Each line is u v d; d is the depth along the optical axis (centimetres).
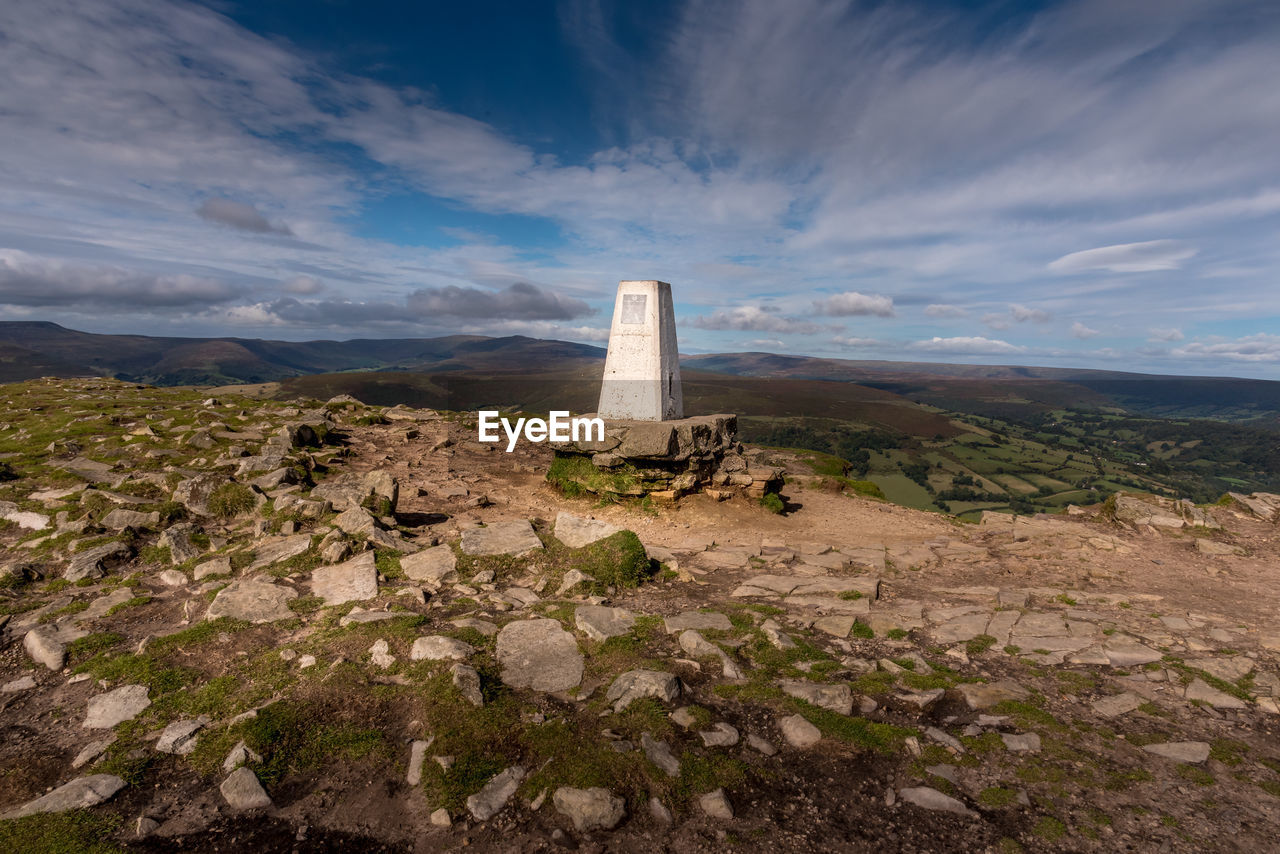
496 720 540
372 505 1177
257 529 1046
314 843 427
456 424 2603
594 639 710
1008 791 477
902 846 426
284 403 2591
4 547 997
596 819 441
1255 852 411
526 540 1039
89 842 421
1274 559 1122
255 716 539
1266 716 580
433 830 436
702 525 1410
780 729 556
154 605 805
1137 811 454
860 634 776
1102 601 907
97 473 1346
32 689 621
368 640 681
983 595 952
